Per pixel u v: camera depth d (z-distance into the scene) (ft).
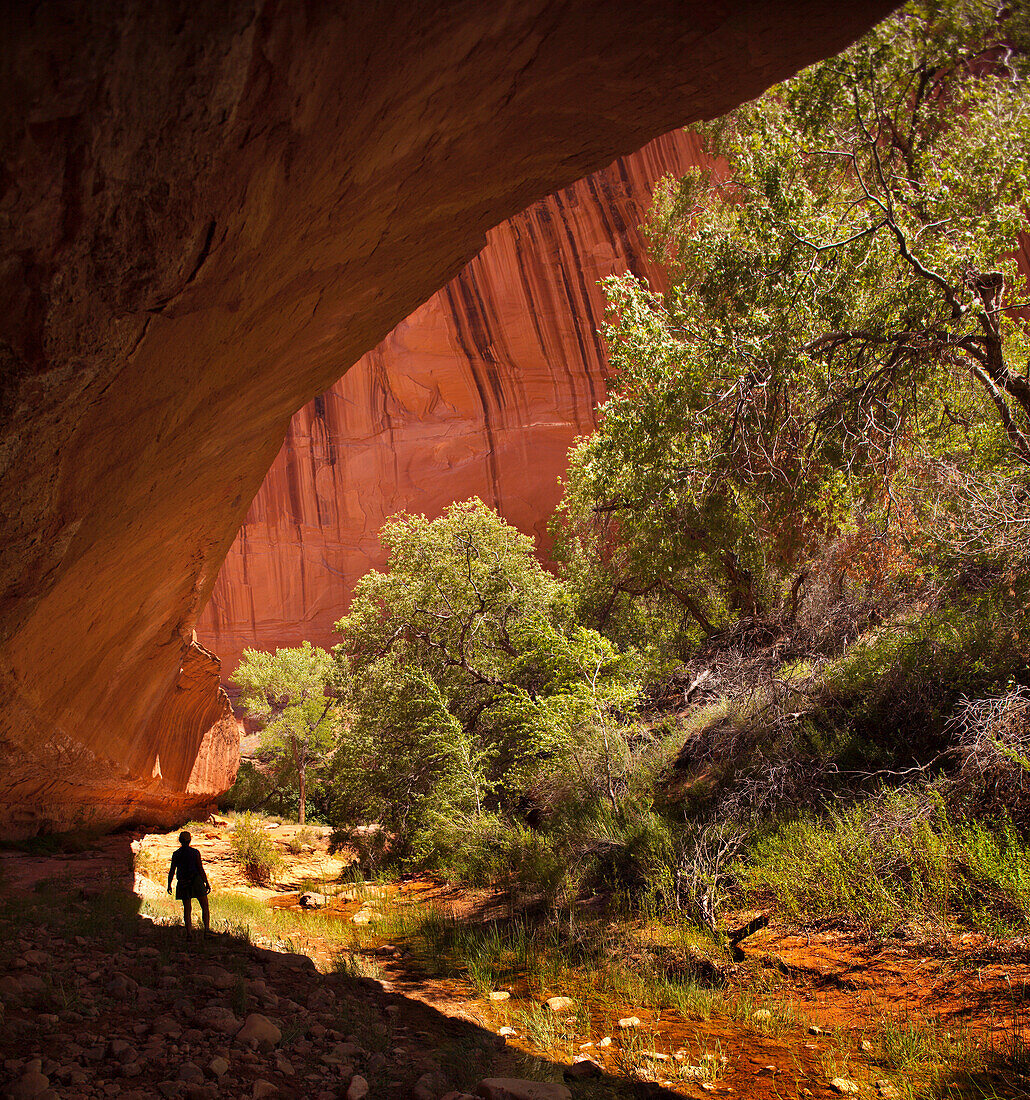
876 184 34.17
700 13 9.24
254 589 111.55
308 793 79.05
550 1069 17.20
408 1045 18.51
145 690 37.86
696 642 57.98
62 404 8.79
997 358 30.81
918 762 26.61
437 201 12.38
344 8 6.58
